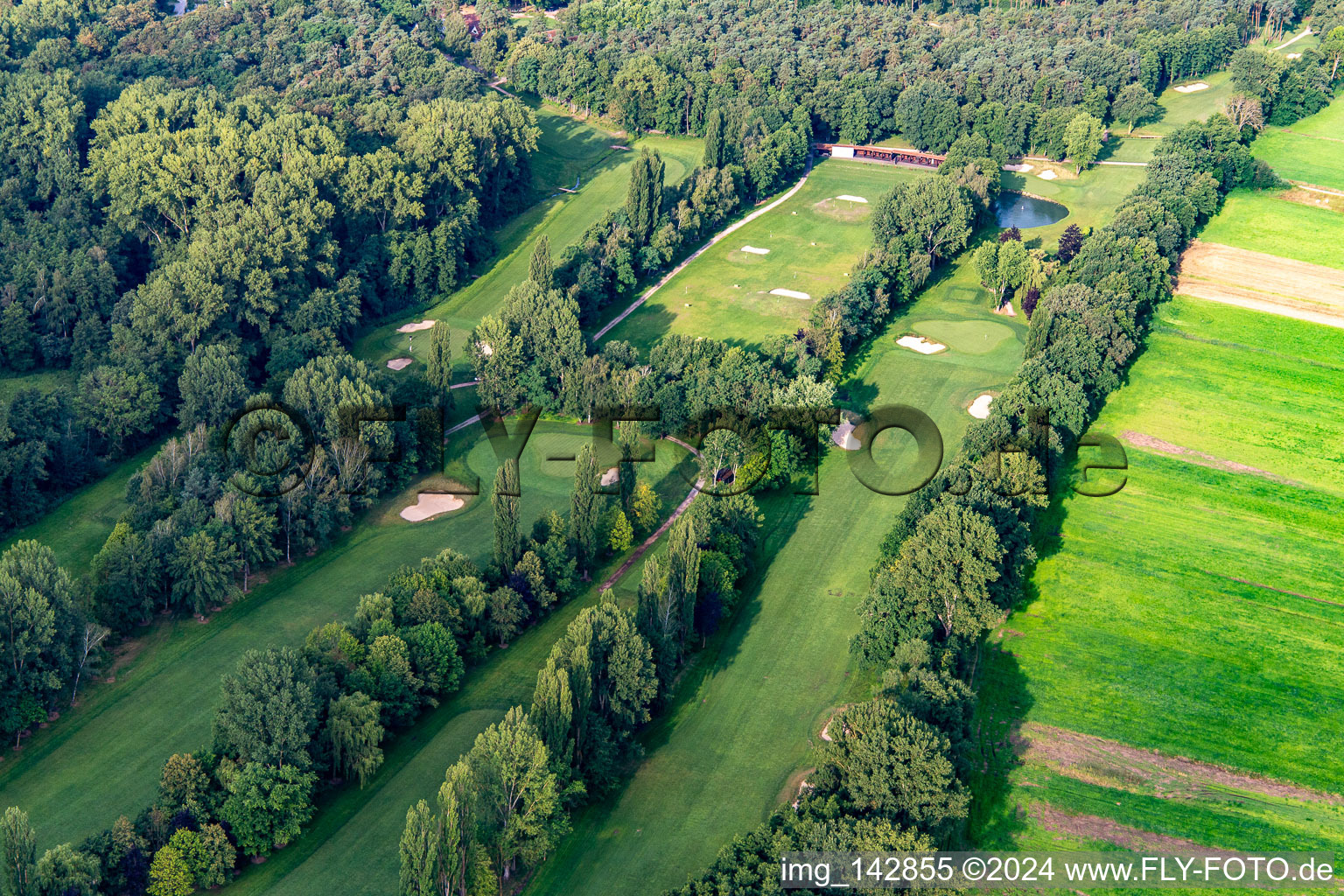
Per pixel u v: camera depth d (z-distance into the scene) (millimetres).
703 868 102312
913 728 101562
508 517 130875
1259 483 164125
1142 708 124188
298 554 144375
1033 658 130500
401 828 105312
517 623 127938
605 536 143875
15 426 153875
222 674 124875
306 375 156625
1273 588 143125
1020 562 134250
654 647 121062
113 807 108312
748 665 127750
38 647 116000
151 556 131000
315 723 106375
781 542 148875
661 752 115625
